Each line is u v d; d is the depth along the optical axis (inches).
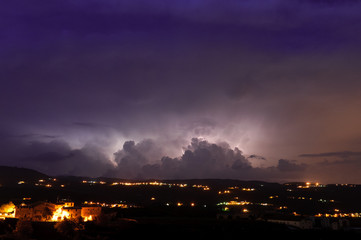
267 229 6811.0
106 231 6697.8
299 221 7381.9
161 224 6993.1
